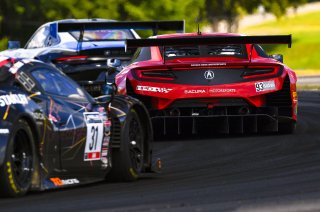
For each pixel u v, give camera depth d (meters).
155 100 37.44
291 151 33.16
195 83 37.44
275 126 38.47
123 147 26.20
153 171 27.98
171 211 19.17
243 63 37.53
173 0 164.88
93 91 46.75
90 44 48.12
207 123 38.28
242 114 38.09
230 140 37.78
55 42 50.59
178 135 40.47
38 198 21.94
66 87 25.33
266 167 28.61
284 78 38.25
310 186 23.08
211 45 39.47
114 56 47.84
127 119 26.34
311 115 48.72
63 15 167.75
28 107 22.61
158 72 37.53
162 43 36.56
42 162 23.12
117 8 165.25
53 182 23.69
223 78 37.56
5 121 21.48
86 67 47.03
